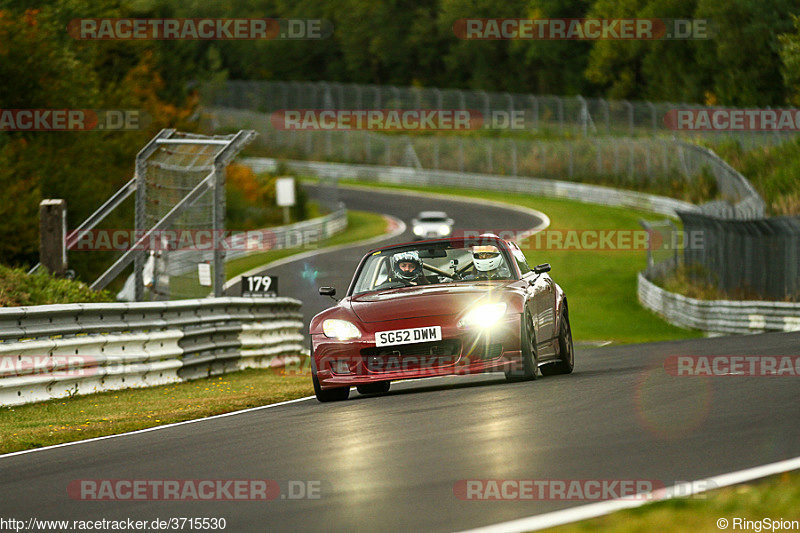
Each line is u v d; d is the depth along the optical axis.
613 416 24.50
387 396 34.34
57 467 23.55
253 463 21.45
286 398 37.97
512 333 33.84
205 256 62.34
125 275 104.69
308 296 115.69
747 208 111.75
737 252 91.69
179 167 62.28
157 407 37.69
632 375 34.66
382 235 185.38
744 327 82.50
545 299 37.59
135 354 45.34
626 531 13.55
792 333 58.28
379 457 20.86
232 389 45.12
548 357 37.44
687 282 108.06
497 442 21.64
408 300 34.91
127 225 112.31
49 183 108.69
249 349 59.09
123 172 130.62
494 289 35.09
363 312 34.78
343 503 16.83
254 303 59.22
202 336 52.19
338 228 193.38
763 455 18.72
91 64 151.12
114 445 27.00
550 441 21.41
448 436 22.92
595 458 19.25
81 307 42.06
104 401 40.78
